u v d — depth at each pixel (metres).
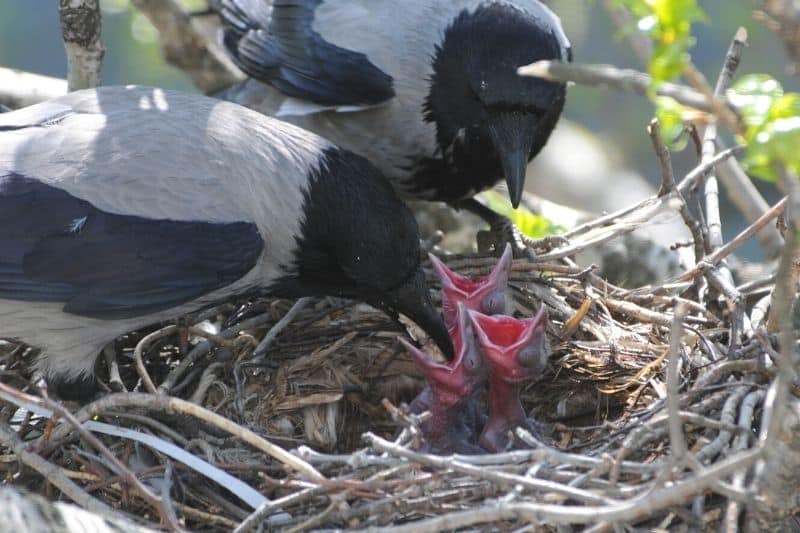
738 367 9.59
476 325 10.23
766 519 8.12
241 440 10.23
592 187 18.45
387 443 8.60
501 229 13.04
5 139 10.33
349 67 12.21
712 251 11.84
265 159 10.49
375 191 10.59
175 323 11.35
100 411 9.41
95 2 11.77
